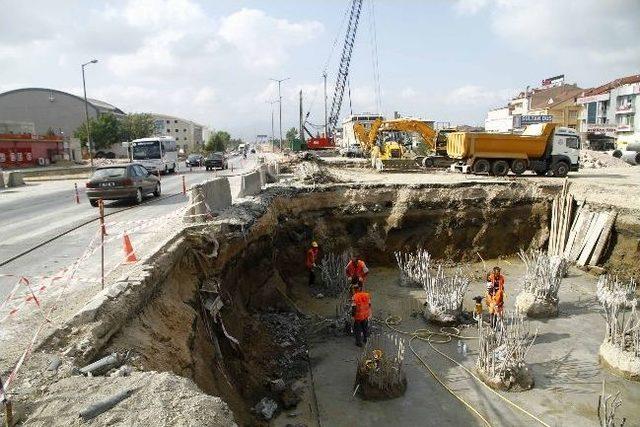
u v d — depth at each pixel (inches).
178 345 259.9
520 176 972.6
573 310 544.1
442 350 450.9
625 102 2183.8
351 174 1033.5
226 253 413.7
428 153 1309.1
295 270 666.8
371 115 2659.9
